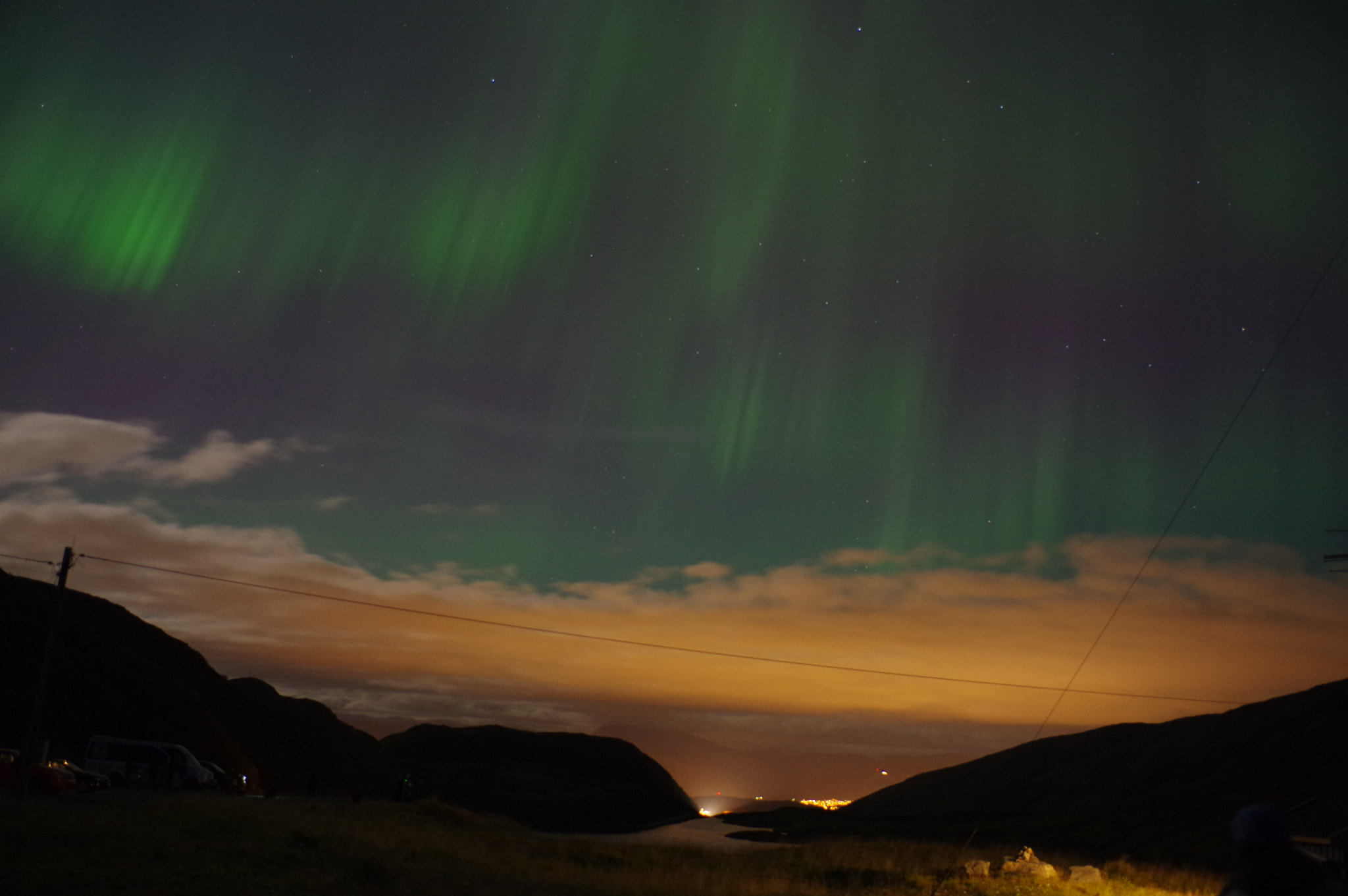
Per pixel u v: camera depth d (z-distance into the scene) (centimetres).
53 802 2859
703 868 3369
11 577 7225
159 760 4319
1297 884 371
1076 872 3159
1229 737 11144
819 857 4022
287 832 2528
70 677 6475
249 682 11488
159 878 1709
